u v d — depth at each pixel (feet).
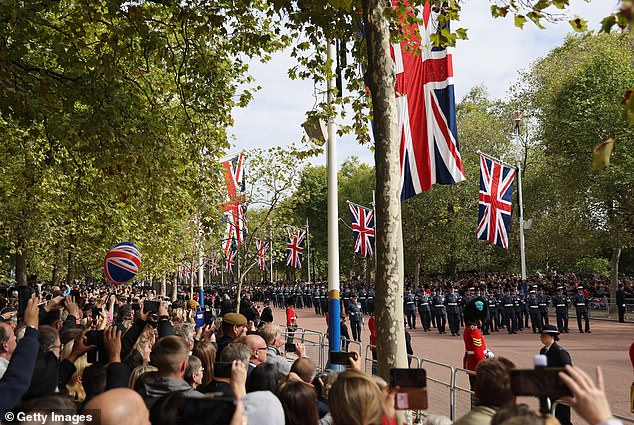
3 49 31.68
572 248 129.59
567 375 7.99
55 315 24.57
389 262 22.06
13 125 44.47
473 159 161.68
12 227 67.10
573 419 31.81
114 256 32.19
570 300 113.70
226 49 39.01
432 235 167.43
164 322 22.45
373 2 23.41
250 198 67.56
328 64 35.47
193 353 20.40
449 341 79.46
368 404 10.32
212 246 86.53
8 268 106.22
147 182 40.11
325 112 34.81
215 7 37.47
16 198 63.26
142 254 77.51
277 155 67.31
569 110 114.21
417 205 163.73
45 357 15.03
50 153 45.62
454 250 173.37
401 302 22.00
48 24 33.53
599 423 7.40
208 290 206.18
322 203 234.99
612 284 116.37
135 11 34.42
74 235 73.92
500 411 8.92
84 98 34.76
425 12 34.40
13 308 34.88
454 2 27.96
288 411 12.97
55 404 9.18
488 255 170.19
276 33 37.68
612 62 113.09
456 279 174.81
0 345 16.83
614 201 115.65
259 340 20.40
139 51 43.88
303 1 30.27
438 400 29.32
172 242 81.51
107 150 35.94
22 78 32.96
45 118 34.24
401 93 34.65
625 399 38.29
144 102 41.96
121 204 48.32
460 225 163.12
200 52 39.78
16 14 30.78
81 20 35.55
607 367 51.55
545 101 136.26
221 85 40.34
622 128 106.01
